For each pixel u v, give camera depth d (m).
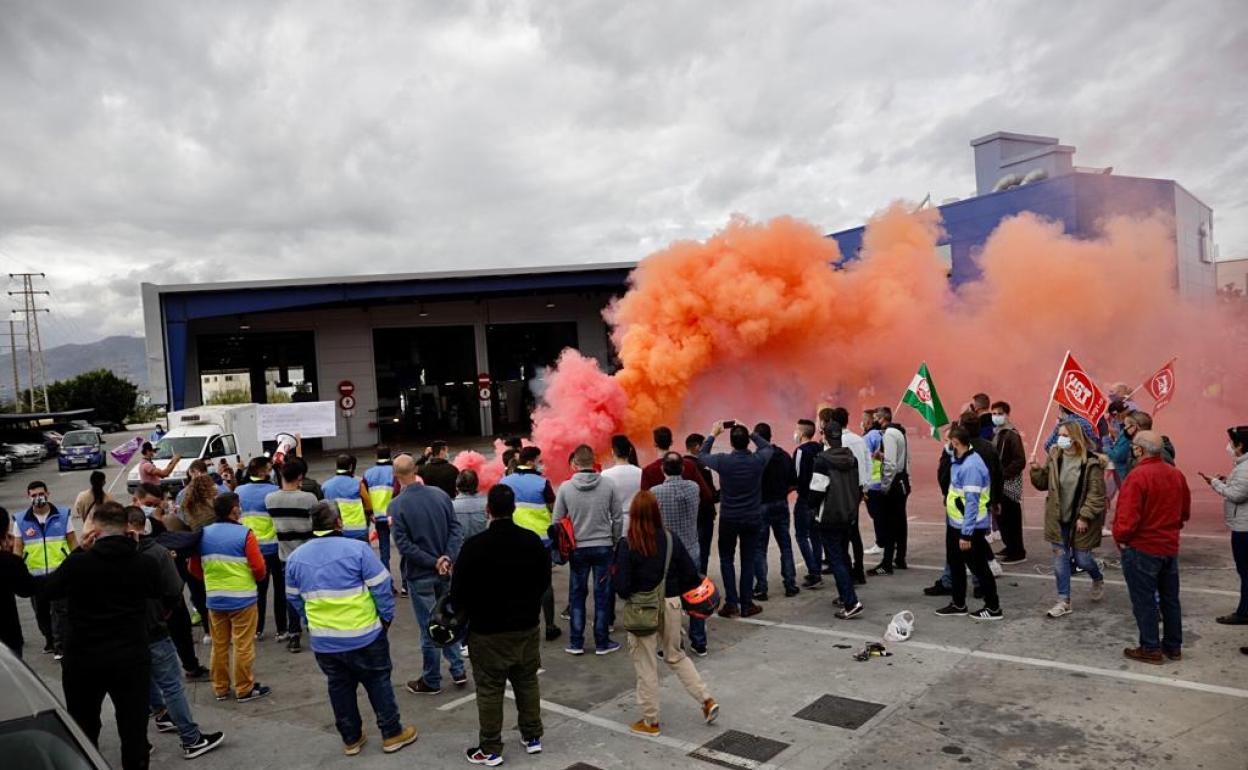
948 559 7.34
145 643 4.89
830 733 5.11
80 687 4.74
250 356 32.47
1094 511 6.88
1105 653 6.10
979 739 4.87
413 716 5.87
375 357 34.09
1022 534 9.88
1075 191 20.16
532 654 5.07
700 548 8.45
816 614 7.70
